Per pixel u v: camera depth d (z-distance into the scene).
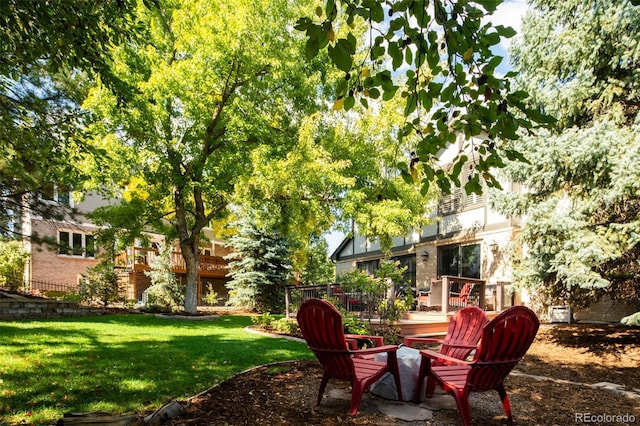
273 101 13.38
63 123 5.23
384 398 4.34
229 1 11.34
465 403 3.59
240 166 12.14
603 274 8.03
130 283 19.86
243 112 12.14
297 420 3.68
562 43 8.34
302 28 2.25
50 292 16.81
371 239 15.18
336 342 3.90
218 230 18.41
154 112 11.48
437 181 3.03
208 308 18.91
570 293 8.77
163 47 12.53
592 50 8.00
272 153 12.41
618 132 7.46
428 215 17.16
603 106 8.12
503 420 3.78
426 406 4.11
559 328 10.48
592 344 8.47
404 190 12.84
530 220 8.32
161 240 21.48
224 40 11.23
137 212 13.80
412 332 9.37
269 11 11.86
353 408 3.80
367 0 2.23
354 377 3.90
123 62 11.59
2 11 3.68
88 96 10.50
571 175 8.02
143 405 4.00
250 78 12.26
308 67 13.84
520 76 9.04
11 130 4.68
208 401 4.10
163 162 11.52
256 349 6.95
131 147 11.30
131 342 7.30
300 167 11.13
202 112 11.86
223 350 6.75
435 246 16.81
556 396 4.52
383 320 8.38
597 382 5.70
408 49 2.49
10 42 4.16
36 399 4.00
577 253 7.50
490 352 3.56
